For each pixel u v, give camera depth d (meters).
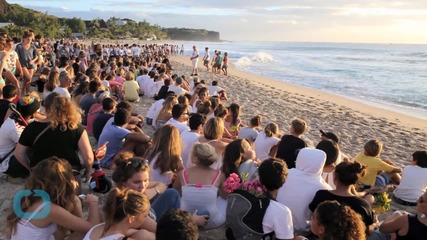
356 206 4.17
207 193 4.57
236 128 8.34
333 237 3.06
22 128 5.68
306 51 103.50
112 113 7.38
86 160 4.94
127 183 3.99
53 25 101.94
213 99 9.69
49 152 4.69
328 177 5.24
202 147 4.72
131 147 6.34
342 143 10.97
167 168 5.02
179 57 56.94
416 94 23.28
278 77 32.28
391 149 10.65
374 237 4.35
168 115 8.59
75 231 3.64
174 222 2.63
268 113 14.48
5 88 6.37
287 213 3.96
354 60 58.78
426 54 84.06
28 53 10.30
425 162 6.30
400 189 6.39
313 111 15.95
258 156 6.87
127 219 3.14
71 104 4.81
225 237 4.84
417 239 3.87
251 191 4.08
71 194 3.53
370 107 18.17
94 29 137.88
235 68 39.94
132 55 36.62
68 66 14.43
